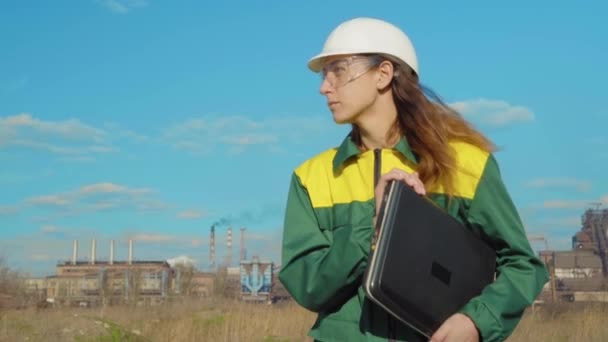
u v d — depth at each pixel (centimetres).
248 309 1653
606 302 1709
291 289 324
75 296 2125
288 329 1449
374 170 321
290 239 331
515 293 300
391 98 325
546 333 1431
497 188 313
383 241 281
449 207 314
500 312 295
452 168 311
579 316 1577
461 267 299
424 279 288
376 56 321
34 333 1200
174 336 1329
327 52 324
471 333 291
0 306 1545
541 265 314
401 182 290
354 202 320
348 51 321
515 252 310
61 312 1474
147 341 1216
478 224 312
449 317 294
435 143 313
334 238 314
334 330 312
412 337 303
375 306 307
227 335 1350
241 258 9731
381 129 325
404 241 284
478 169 313
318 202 331
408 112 320
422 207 292
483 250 309
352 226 306
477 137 319
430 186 314
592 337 1412
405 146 320
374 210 315
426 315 289
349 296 313
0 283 1786
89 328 1234
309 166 339
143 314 1745
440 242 294
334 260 305
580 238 5834
